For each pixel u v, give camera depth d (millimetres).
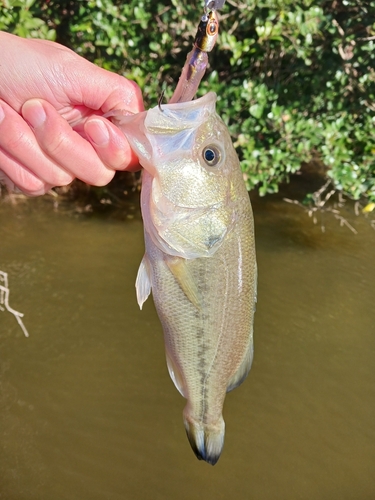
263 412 512
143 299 230
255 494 451
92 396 524
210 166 214
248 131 655
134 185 804
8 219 744
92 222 750
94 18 645
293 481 459
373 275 648
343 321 593
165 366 554
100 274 660
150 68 685
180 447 487
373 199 636
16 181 208
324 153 639
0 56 200
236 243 226
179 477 463
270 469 469
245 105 662
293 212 752
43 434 490
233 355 236
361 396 522
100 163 202
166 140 205
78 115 217
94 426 498
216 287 227
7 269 658
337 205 758
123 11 653
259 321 595
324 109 715
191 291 225
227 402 522
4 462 465
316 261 669
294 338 577
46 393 523
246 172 646
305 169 806
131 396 526
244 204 227
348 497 446
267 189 652
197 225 218
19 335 578
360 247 691
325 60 699
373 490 450
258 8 620
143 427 500
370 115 681
